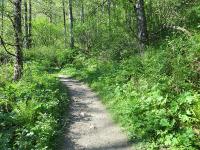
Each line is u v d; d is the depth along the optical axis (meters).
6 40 17.34
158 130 8.25
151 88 10.84
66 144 9.15
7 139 8.68
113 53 22.06
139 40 17.69
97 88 16.11
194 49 11.30
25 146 8.30
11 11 15.97
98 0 35.78
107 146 8.80
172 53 12.32
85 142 9.22
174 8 18.33
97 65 22.03
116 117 10.79
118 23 23.50
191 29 15.09
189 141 7.45
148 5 20.03
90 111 12.36
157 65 12.44
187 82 10.18
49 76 19.05
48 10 48.62
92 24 34.34
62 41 43.97
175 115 8.57
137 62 14.87
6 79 17.42
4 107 11.17
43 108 11.02
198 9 16.03
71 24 35.88
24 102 11.05
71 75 23.50
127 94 11.99
